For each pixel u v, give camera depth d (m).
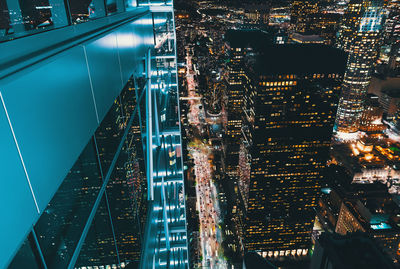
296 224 152.62
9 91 3.18
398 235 132.50
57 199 4.53
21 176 3.40
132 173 10.13
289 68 128.62
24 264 3.55
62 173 4.48
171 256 18.09
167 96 19.41
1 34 3.43
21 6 3.88
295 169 145.88
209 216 167.62
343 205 154.50
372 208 142.12
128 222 8.93
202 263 138.88
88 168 5.93
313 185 147.25
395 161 196.88
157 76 17.14
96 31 6.49
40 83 3.86
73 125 4.94
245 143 156.75
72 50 4.98
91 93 5.93
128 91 9.95
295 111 134.62
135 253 9.46
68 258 4.85
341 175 180.25
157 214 14.78
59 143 4.40
